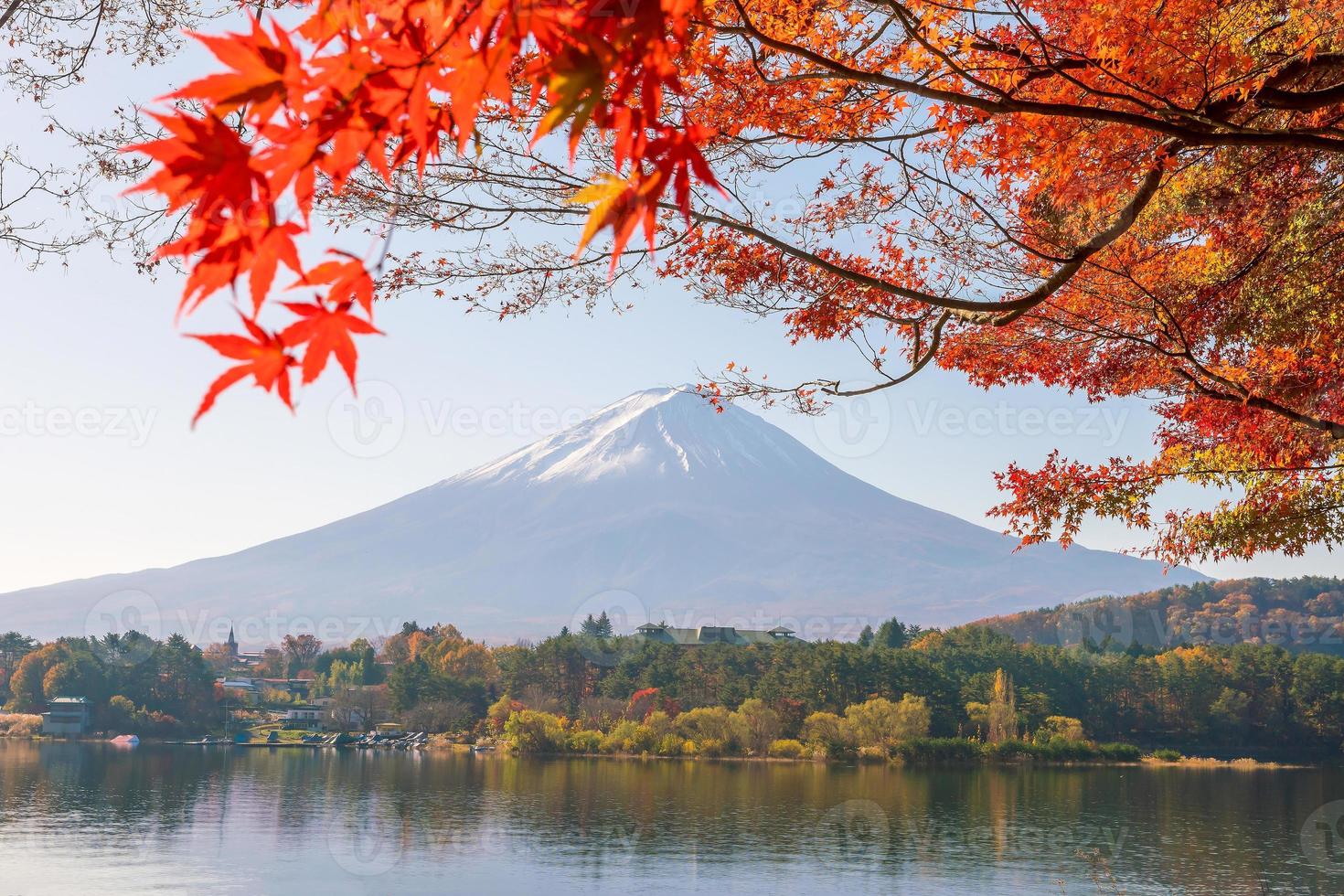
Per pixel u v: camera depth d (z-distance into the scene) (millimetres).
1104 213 7531
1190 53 5488
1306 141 4992
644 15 1782
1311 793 63906
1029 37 5949
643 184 1810
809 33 6125
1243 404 8000
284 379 1664
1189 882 37406
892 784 66812
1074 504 8648
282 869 40500
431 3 1772
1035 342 8570
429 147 1944
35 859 41312
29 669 110875
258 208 1654
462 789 64562
